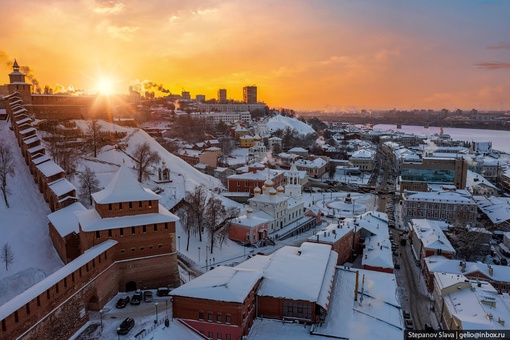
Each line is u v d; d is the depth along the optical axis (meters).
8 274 85.06
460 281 90.56
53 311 62.59
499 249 141.00
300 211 164.75
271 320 76.50
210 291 71.25
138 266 82.50
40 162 126.31
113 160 164.50
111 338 65.62
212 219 121.19
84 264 70.12
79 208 100.50
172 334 67.50
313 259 90.44
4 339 53.62
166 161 187.75
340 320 76.50
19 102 179.62
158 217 84.88
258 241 133.25
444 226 147.25
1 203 111.56
